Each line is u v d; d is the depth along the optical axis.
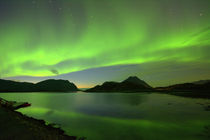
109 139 13.91
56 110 34.78
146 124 20.03
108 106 42.72
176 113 28.50
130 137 14.56
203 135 14.83
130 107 39.69
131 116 26.36
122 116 26.48
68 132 16.02
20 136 8.45
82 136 14.63
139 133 15.84
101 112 31.50
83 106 43.12
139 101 57.56
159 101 55.62
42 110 34.78
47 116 26.69
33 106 43.41
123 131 16.72
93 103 52.28
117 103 51.53
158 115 26.88
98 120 23.00
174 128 17.81
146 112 30.72
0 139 7.57
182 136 14.61
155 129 17.44
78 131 16.53
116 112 31.33
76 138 13.66
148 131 16.62
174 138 14.12
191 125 19.06
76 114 29.05
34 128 11.07
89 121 22.25
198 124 19.55
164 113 28.86
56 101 62.81
